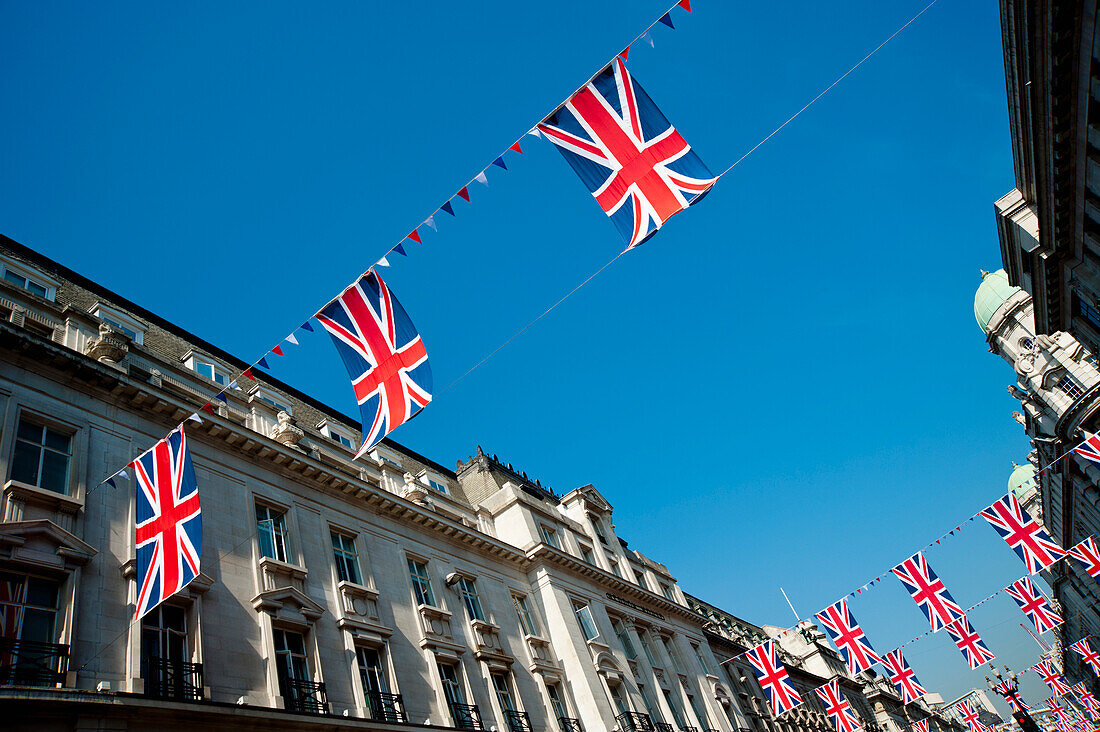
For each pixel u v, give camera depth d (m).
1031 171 25.39
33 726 12.20
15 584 13.92
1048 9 17.33
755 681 52.66
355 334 12.53
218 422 20.81
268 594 18.86
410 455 35.59
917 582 27.08
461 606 27.06
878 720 80.38
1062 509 56.06
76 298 21.48
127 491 17.38
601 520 44.66
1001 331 59.16
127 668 14.53
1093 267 26.11
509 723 24.83
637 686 32.91
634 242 9.76
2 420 15.61
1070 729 53.16
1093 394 42.53
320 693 18.48
